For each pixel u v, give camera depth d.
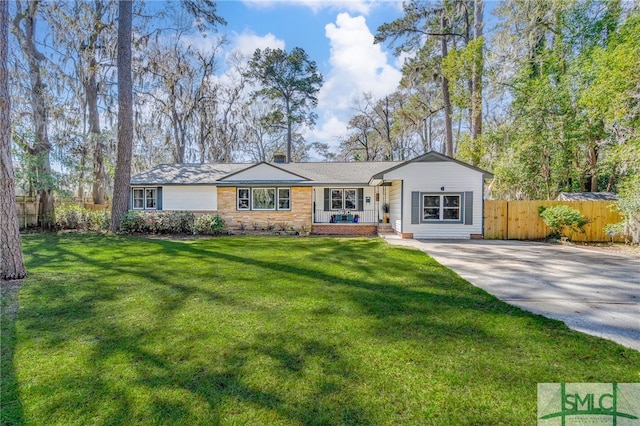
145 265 7.15
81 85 17.00
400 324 3.84
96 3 15.82
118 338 3.44
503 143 16.16
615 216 11.48
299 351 3.16
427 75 20.89
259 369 2.83
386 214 16.12
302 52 28.62
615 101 10.12
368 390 2.53
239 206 15.76
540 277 6.27
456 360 2.99
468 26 18.86
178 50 21.77
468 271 6.81
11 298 4.76
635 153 9.60
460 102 17.67
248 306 4.48
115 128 17.64
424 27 19.61
